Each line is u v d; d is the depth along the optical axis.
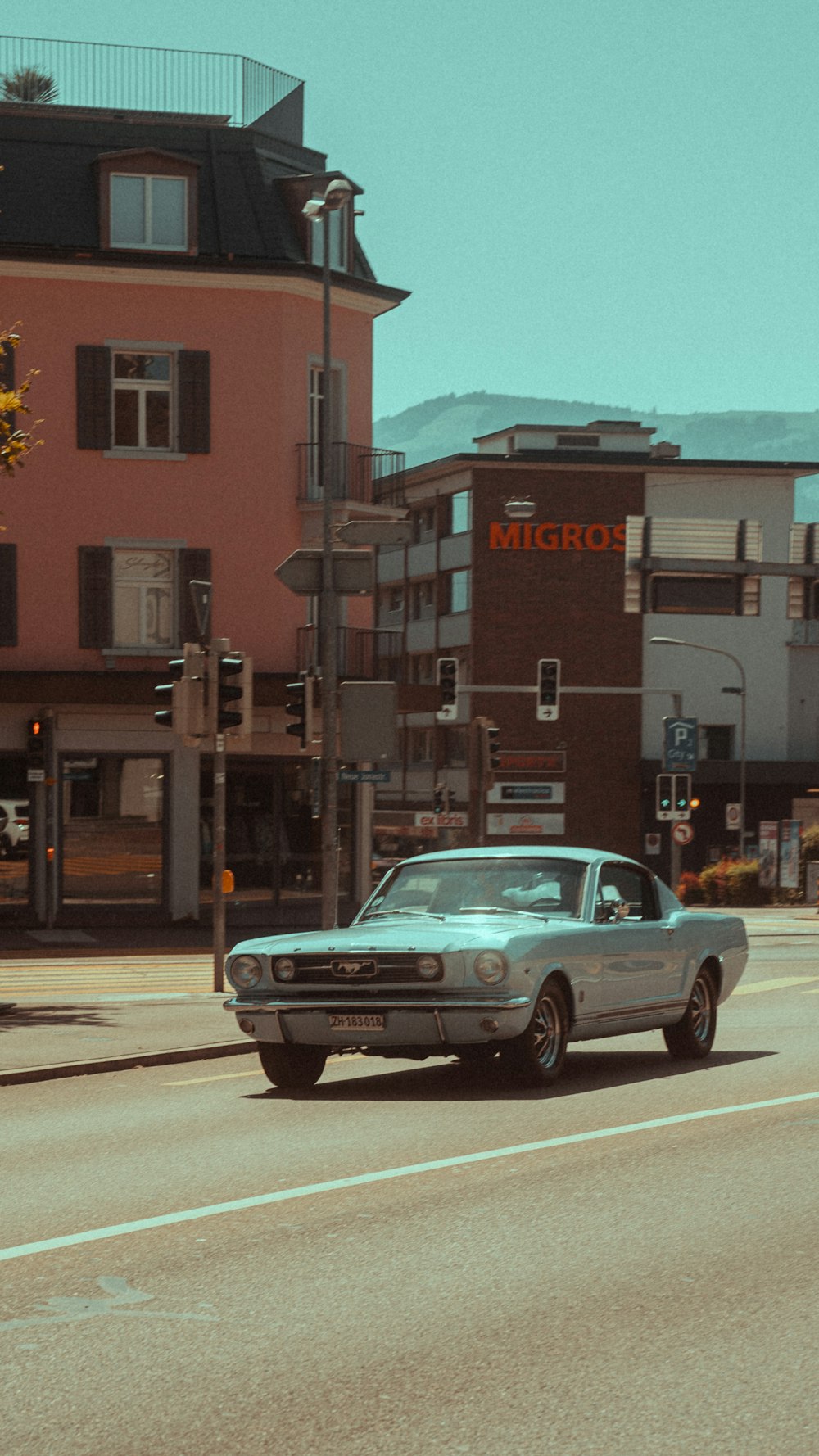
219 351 33.53
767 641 68.31
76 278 32.81
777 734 68.31
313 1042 11.97
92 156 33.66
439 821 46.91
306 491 34.00
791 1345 5.84
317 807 24.28
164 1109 11.60
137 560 33.38
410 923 12.68
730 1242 7.39
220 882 20.34
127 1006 18.91
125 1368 5.58
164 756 32.97
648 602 27.78
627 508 67.94
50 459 32.81
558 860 13.30
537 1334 5.97
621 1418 5.09
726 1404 5.21
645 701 67.69
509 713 67.00
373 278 35.88
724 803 66.69
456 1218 7.90
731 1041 15.82
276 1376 5.49
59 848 32.38
